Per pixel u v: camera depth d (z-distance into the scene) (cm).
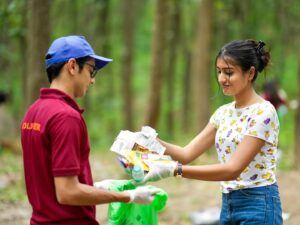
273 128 386
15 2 980
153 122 1306
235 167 376
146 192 350
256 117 383
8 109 1691
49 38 834
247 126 386
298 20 1443
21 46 1420
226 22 1600
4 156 1105
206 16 1298
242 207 397
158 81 1283
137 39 3194
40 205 342
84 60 348
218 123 418
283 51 1534
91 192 328
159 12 1246
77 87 350
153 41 1266
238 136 389
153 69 1277
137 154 387
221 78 391
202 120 1316
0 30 1085
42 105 338
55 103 335
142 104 2859
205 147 430
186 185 964
